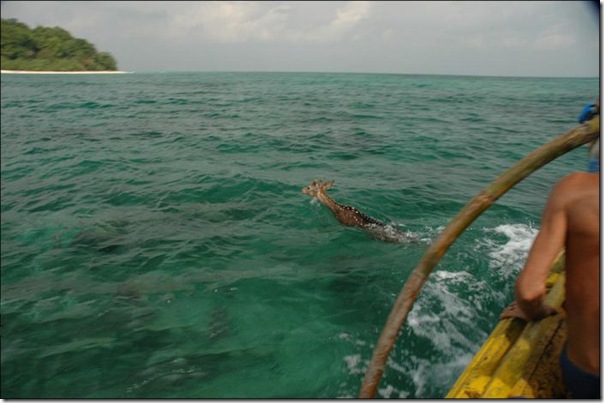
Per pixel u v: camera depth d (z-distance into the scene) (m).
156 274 6.53
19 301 5.98
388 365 4.57
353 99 35.97
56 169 13.11
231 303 5.73
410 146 15.47
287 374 4.53
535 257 2.08
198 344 5.01
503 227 7.88
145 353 4.89
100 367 4.70
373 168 12.34
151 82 68.00
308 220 8.30
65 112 27.09
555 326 2.70
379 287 6.02
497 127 20.14
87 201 10.04
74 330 5.32
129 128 20.28
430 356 4.70
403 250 7.06
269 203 9.30
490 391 2.40
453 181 11.05
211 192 10.14
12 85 55.34
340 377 4.48
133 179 11.60
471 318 5.30
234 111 26.62
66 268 6.87
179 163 13.16
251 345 4.96
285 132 18.47
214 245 7.37
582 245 2.01
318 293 5.91
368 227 7.73
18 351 4.97
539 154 2.23
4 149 16.16
